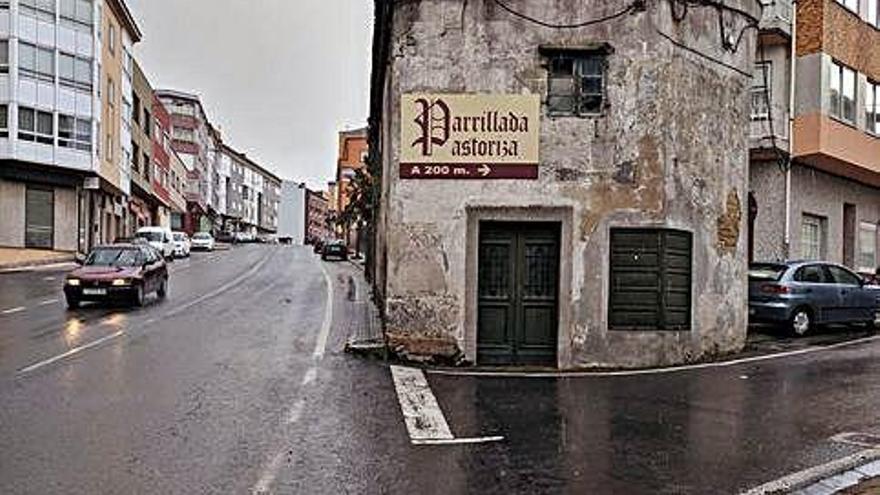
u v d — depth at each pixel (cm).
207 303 2278
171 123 8906
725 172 1483
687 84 1405
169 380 1140
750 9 1537
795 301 1734
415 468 740
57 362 1273
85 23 4309
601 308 1334
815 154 2228
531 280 1359
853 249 2658
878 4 2522
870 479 728
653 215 1348
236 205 13075
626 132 1348
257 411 959
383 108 1964
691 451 804
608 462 763
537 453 792
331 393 1072
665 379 1217
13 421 890
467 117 1352
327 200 14800
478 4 1360
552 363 1347
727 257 1484
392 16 1395
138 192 6366
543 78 1355
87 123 4319
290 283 3091
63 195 4325
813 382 1188
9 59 3984
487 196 1347
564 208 1338
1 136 3975
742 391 1117
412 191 1352
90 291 2106
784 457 786
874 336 1783
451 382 1176
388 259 1380
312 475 716
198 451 785
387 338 1357
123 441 816
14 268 3678
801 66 2261
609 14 1359
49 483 682
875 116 2488
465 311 1338
